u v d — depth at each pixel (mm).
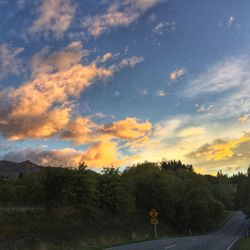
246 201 104438
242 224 104625
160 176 73562
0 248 27641
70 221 41469
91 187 46719
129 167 79312
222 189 165000
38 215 38344
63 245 33188
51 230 36438
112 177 55656
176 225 77500
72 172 45188
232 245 30422
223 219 119188
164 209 72188
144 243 32906
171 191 73125
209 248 26047
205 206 80812
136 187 70188
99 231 44344
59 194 43469
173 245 28625
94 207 50844
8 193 46031
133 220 58812
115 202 54500
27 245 30500
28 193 44938
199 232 83188
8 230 31422
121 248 27141
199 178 88000
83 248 31172
